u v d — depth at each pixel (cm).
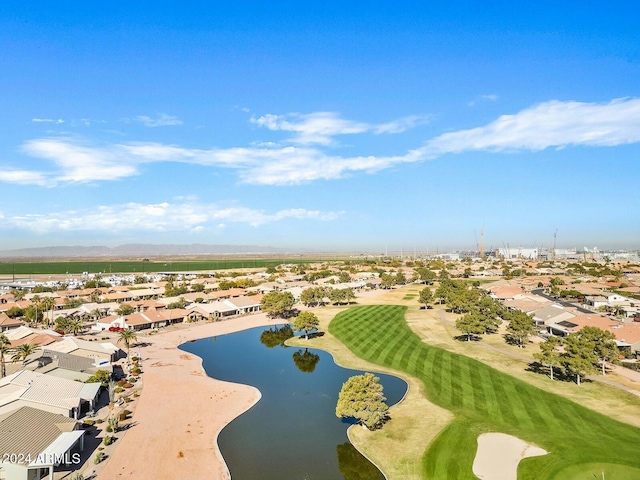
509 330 10606
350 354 10138
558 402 6681
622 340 9188
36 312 14138
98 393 7288
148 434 5850
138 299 19025
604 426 5784
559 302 15238
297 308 17250
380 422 6150
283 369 9150
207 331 13350
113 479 4684
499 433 5612
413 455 5156
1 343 9006
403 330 12381
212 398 7325
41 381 6606
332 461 5119
